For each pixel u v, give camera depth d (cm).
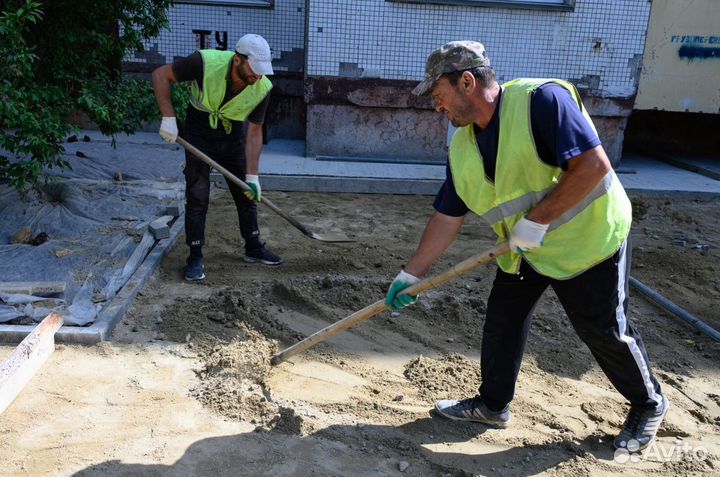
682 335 434
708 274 543
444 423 320
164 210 599
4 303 402
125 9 586
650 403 294
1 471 267
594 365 387
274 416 310
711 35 889
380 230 629
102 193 639
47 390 326
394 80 842
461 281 500
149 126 942
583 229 258
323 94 841
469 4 820
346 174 783
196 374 348
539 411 335
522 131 239
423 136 872
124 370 348
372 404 332
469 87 243
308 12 808
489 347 304
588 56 859
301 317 427
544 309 456
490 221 276
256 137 477
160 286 462
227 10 921
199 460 281
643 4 840
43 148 496
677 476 288
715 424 331
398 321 427
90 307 402
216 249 546
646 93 912
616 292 268
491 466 290
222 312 413
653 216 722
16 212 560
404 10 817
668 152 1058
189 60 435
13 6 523
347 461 287
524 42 848
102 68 591
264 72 420
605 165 232
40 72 548
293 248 560
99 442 289
